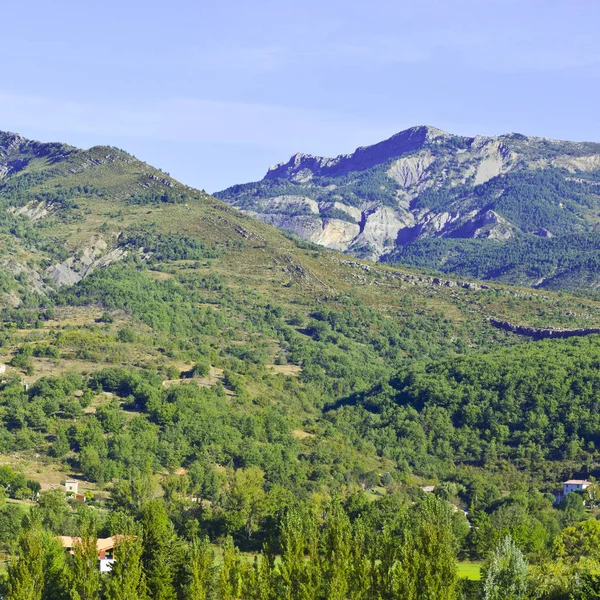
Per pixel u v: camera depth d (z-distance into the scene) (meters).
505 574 118.75
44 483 181.25
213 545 156.12
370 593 115.75
